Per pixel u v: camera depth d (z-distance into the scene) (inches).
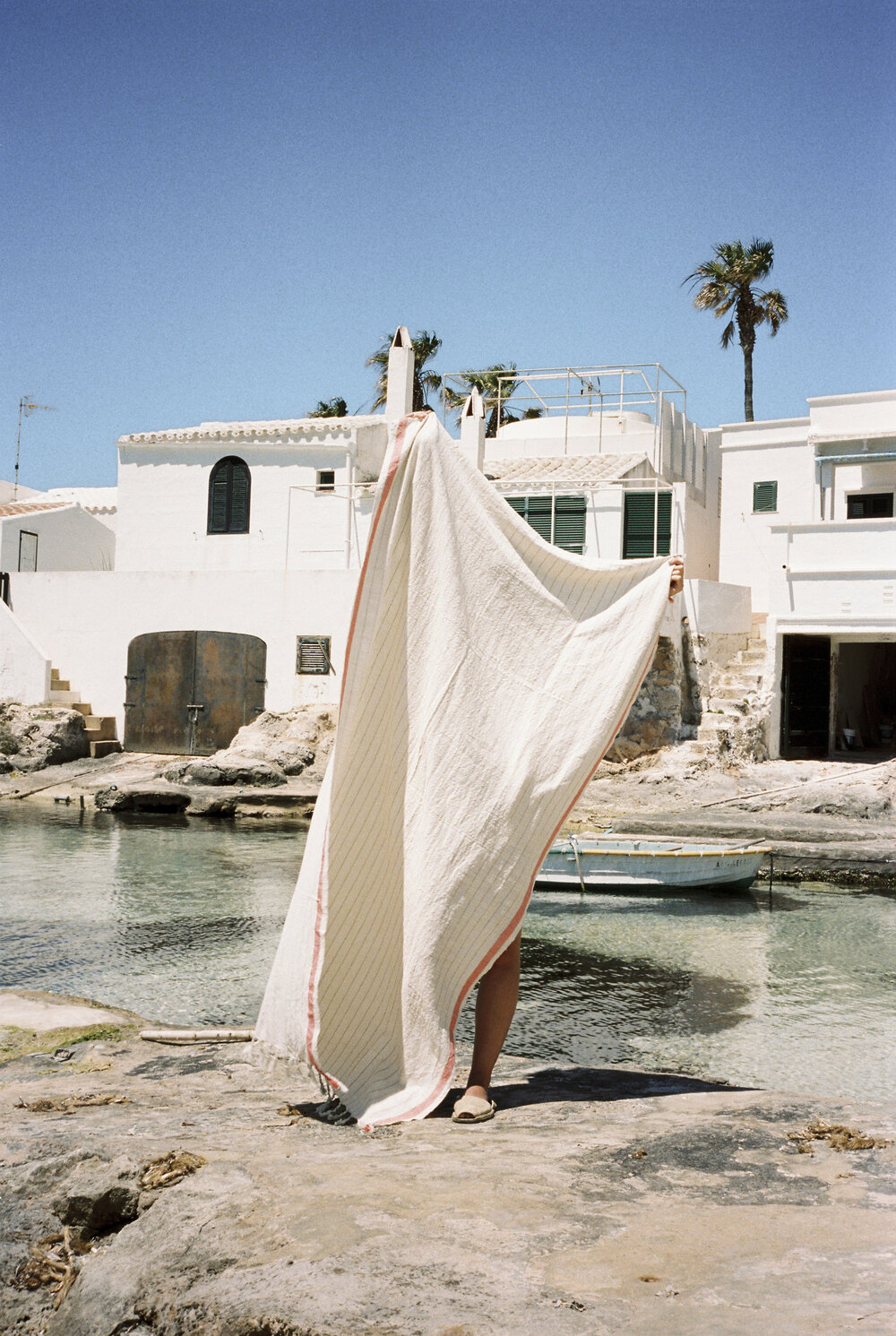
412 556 193.3
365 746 187.2
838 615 959.6
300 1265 109.6
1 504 1487.5
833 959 438.6
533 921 510.6
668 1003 373.1
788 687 995.9
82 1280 124.1
